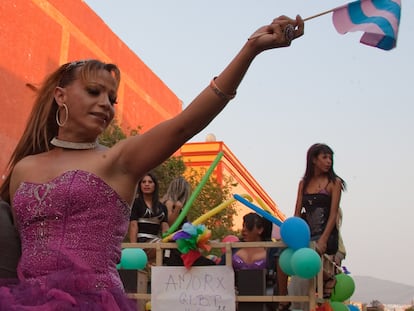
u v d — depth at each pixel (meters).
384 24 1.91
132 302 1.54
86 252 1.50
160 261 4.14
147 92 17.31
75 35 13.55
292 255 3.87
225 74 1.52
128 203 1.61
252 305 3.92
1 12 11.01
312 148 4.79
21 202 1.58
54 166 1.64
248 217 4.68
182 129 1.54
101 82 1.69
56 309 1.35
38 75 11.95
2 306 1.35
